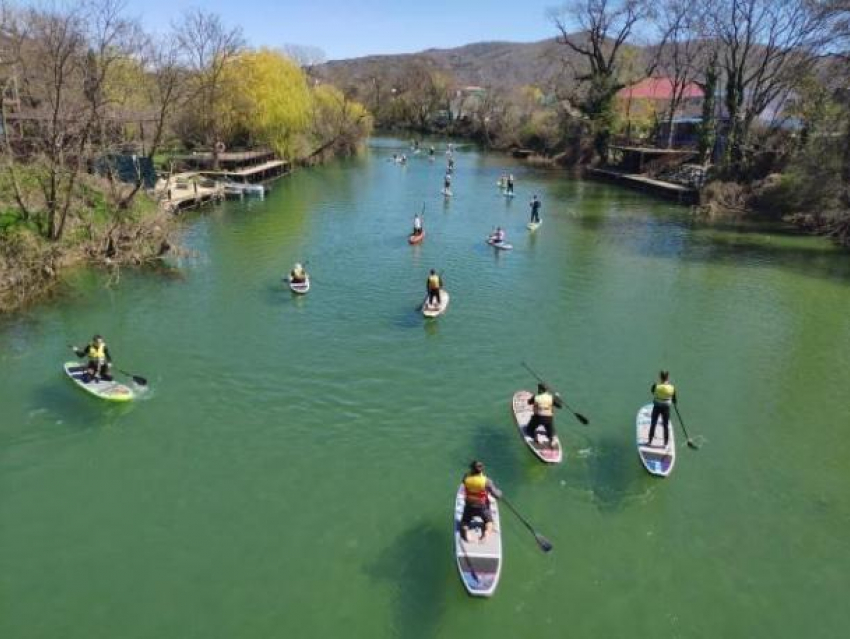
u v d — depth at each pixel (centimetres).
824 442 1747
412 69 14725
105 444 1652
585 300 2869
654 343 2389
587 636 1127
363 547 1316
